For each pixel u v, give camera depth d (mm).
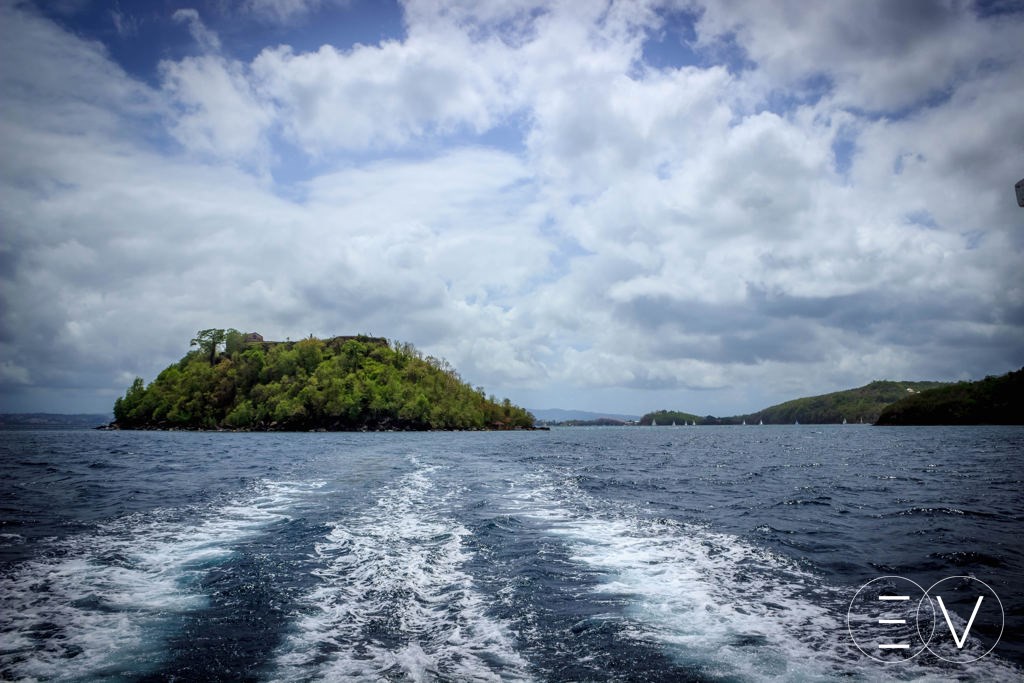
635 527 15586
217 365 196375
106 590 9680
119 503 19562
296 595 9523
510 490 24078
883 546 13297
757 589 9969
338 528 15062
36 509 18094
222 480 27703
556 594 9656
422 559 11914
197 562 11531
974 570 11203
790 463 42188
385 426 187000
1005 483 27094
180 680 6422
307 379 187375
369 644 7516
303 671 6664
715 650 7336
